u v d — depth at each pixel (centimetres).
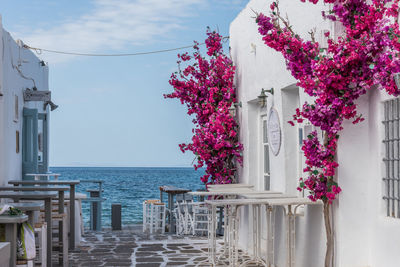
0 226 608
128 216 3316
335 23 665
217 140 1168
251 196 822
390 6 631
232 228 906
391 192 645
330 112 635
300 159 865
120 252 1112
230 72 1205
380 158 651
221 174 1205
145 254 1087
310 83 636
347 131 672
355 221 673
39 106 1603
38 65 1608
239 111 1184
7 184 1203
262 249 1043
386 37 590
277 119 902
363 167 675
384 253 638
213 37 1253
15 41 1337
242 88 1154
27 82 1458
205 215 1392
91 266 958
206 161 1205
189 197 1525
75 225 1188
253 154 1116
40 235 827
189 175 10138
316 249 742
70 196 1142
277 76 902
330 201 680
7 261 500
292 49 660
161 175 10088
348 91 633
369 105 673
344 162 672
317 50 654
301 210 800
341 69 618
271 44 673
